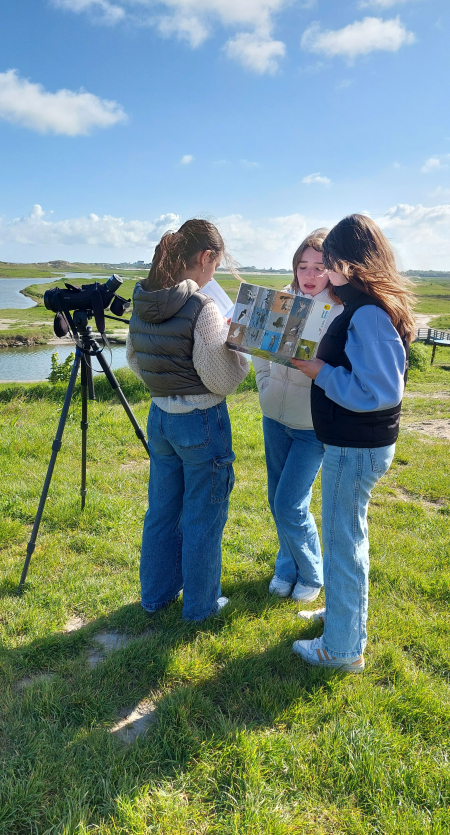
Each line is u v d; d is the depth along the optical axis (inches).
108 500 157.3
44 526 140.6
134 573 117.9
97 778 65.5
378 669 88.0
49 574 116.4
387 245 74.8
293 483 101.5
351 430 76.2
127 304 110.3
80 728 72.6
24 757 67.9
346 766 67.7
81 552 129.0
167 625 96.8
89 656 89.7
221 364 84.0
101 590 110.1
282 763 67.8
